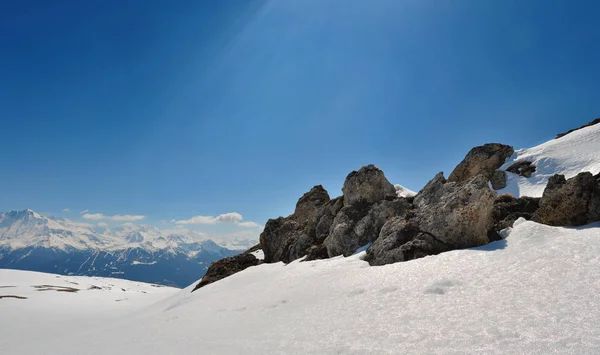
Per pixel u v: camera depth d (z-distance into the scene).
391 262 24.22
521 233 20.45
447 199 25.52
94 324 35.97
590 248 15.45
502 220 28.06
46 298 66.12
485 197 23.41
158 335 16.66
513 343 9.09
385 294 16.30
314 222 45.09
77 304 60.31
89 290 88.38
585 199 22.16
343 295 17.92
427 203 31.98
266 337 13.25
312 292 20.19
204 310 22.17
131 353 13.38
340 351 10.52
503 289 13.41
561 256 15.38
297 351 11.08
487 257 17.88
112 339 17.27
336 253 34.00
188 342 14.03
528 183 53.72
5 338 29.23
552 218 23.48
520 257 16.62
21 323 39.22
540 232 19.73
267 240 49.19
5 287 78.94
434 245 23.91
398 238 25.97
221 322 17.89
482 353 8.85
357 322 13.25
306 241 41.75
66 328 34.88
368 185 38.72
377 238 29.70
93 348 15.36
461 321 11.29
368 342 10.91
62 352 15.34
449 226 23.42
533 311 10.93
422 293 15.12
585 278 12.67
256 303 20.89
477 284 14.55
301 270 28.27
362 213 36.66
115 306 56.75
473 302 12.82
